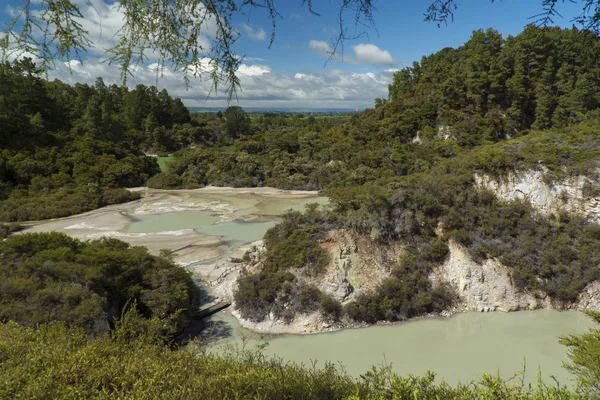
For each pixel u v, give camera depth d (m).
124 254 21.45
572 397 6.28
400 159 50.38
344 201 26.17
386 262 23.50
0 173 46.03
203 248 31.41
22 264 18.48
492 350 18.22
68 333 8.26
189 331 20.12
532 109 51.41
